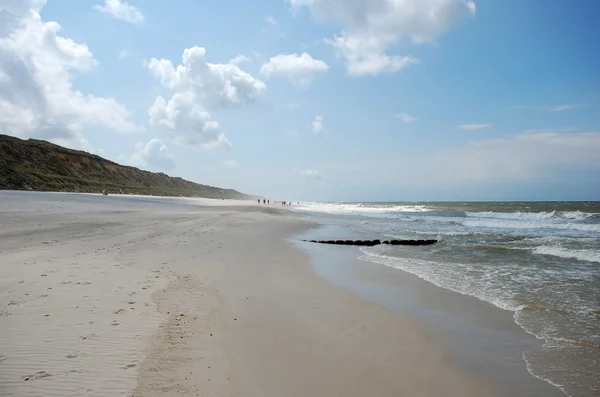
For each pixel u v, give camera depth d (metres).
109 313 6.10
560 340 6.16
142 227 18.20
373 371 4.89
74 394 3.83
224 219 26.09
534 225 28.28
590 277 10.88
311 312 7.20
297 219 33.25
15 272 8.27
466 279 10.62
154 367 4.49
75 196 39.72
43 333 5.18
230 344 5.39
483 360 5.38
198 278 8.99
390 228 27.31
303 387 4.34
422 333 6.36
